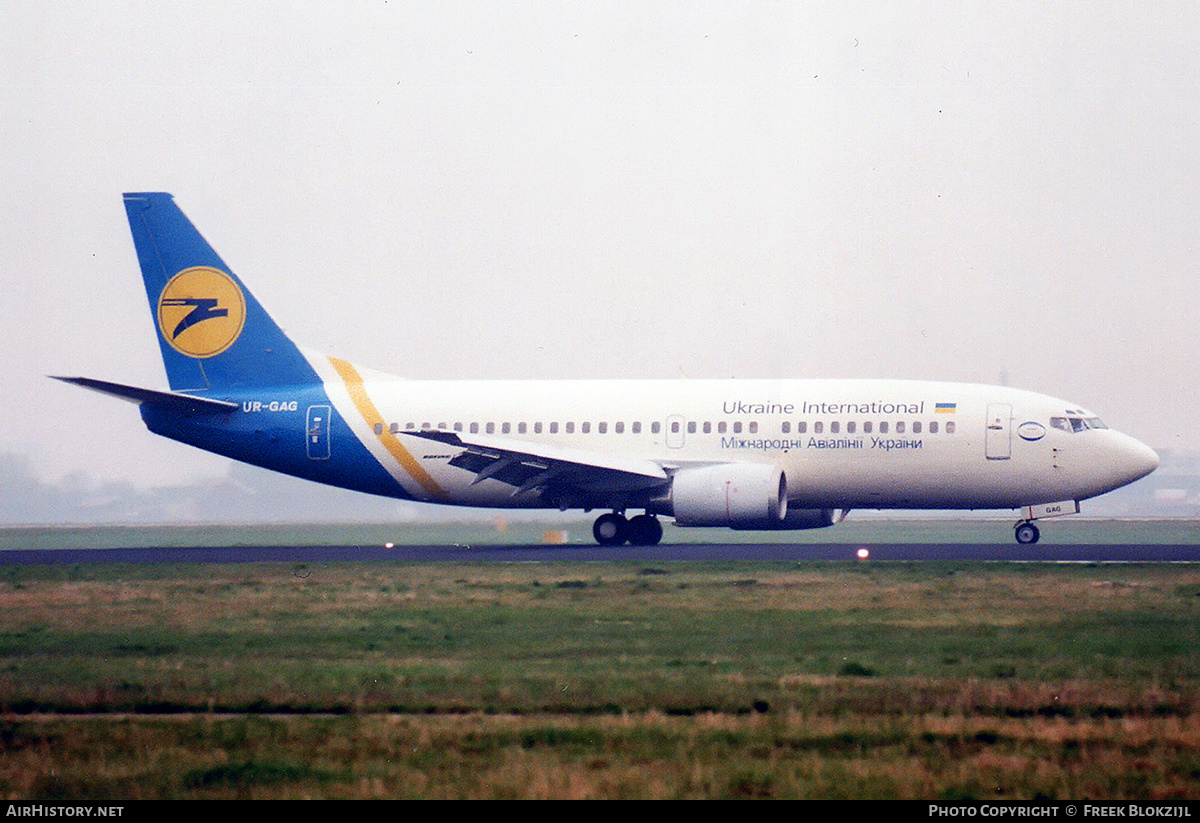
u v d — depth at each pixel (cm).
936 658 8038
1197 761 5588
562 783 5366
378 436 17588
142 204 18200
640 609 10438
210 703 6950
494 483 17450
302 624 10006
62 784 5494
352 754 5878
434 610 10656
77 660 8469
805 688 7069
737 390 16875
